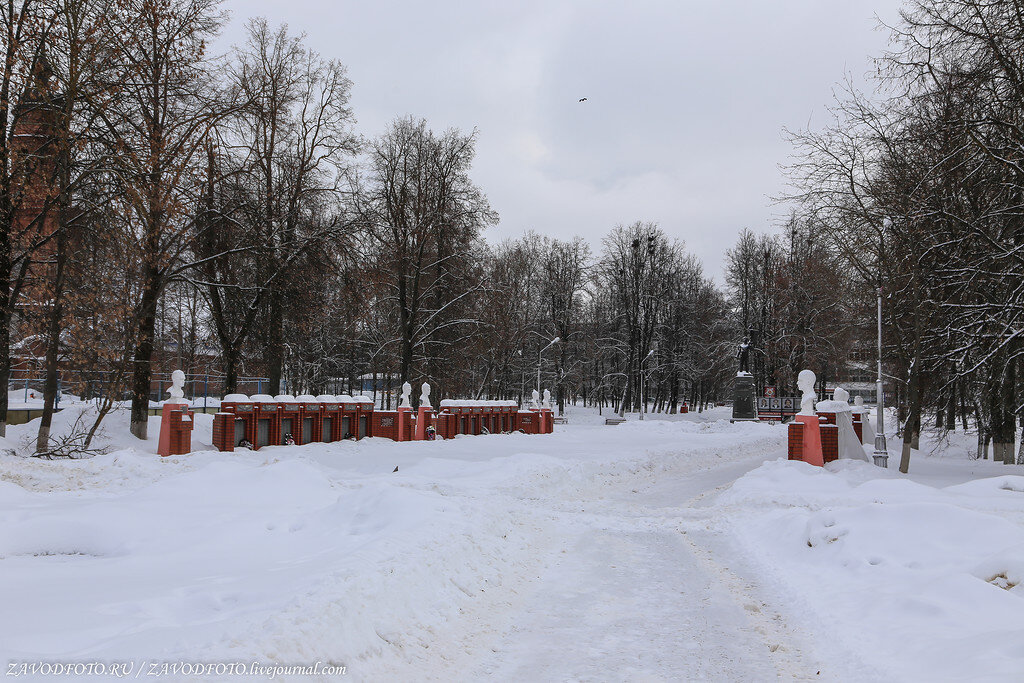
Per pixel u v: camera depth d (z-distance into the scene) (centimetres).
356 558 679
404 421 2673
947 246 1798
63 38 1766
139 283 2045
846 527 912
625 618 670
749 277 6406
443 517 930
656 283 6269
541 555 941
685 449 2752
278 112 2772
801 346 5312
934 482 1614
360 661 481
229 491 1127
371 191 3591
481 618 649
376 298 3978
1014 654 468
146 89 2095
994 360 1870
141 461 1470
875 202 2138
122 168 1872
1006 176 1717
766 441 3409
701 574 858
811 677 514
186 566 705
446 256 3806
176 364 4791
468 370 4422
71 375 2106
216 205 2395
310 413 2423
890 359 2786
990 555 743
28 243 1895
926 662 498
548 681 506
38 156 1819
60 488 1218
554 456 2108
